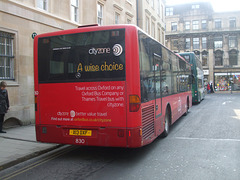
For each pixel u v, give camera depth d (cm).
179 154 611
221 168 501
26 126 1005
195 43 5231
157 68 693
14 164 550
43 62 596
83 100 557
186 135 847
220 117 1280
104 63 542
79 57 563
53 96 584
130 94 522
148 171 489
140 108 529
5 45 977
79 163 552
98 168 514
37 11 1097
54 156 616
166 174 470
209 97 3366
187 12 5269
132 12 2372
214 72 5059
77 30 569
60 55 580
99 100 544
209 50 5109
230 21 5069
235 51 5009
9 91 965
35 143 720
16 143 718
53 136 582
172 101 913
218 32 5038
